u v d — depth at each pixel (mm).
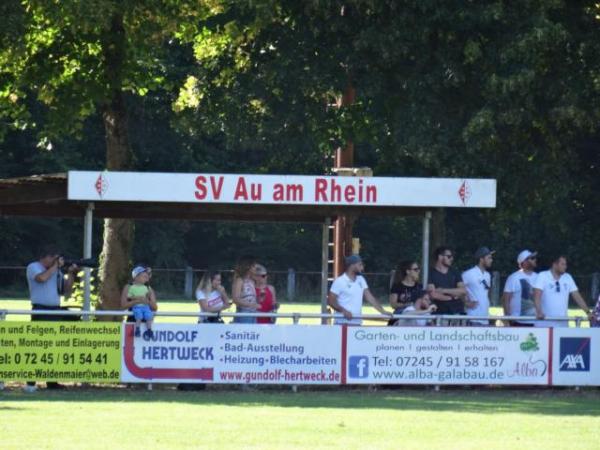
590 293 134250
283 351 53750
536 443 35906
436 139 76312
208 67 86375
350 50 78812
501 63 74438
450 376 54781
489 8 73438
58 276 54344
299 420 41125
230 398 49812
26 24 68250
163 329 53094
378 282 153125
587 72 77812
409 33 76062
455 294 56062
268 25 81875
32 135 148750
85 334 52625
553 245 141750
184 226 164500
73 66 76438
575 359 55844
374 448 34156
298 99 83000
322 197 54875
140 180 53969
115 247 72500
